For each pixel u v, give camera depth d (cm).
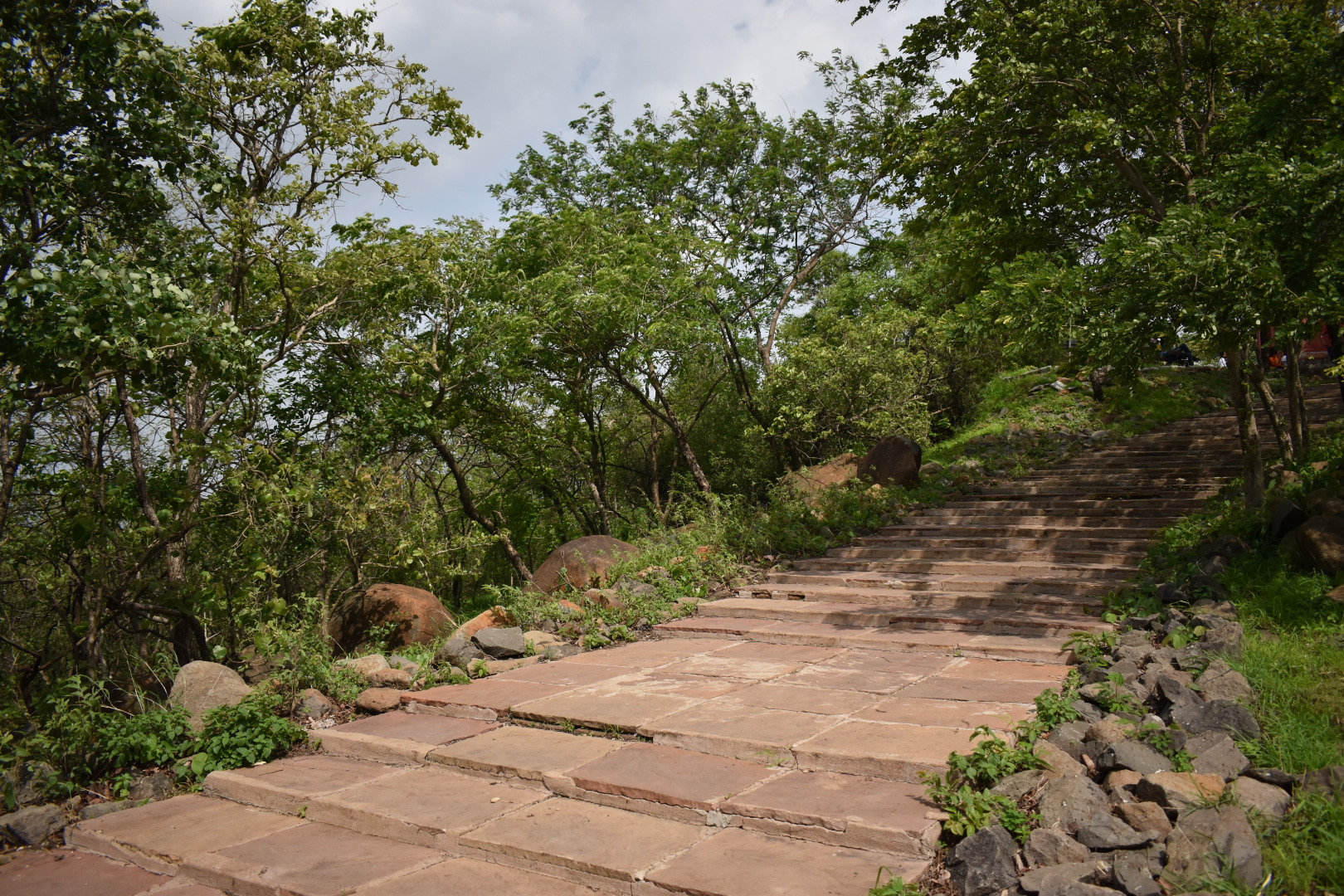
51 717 604
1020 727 482
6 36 764
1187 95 985
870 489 1354
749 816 423
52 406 948
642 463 2564
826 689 631
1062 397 2019
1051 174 1022
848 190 2203
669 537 1252
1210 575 757
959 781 426
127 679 1162
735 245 2108
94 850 482
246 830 479
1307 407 1742
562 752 536
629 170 2256
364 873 410
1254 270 632
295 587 1176
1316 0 995
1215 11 915
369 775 541
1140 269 678
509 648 802
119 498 1109
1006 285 819
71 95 819
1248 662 544
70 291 668
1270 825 360
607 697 640
